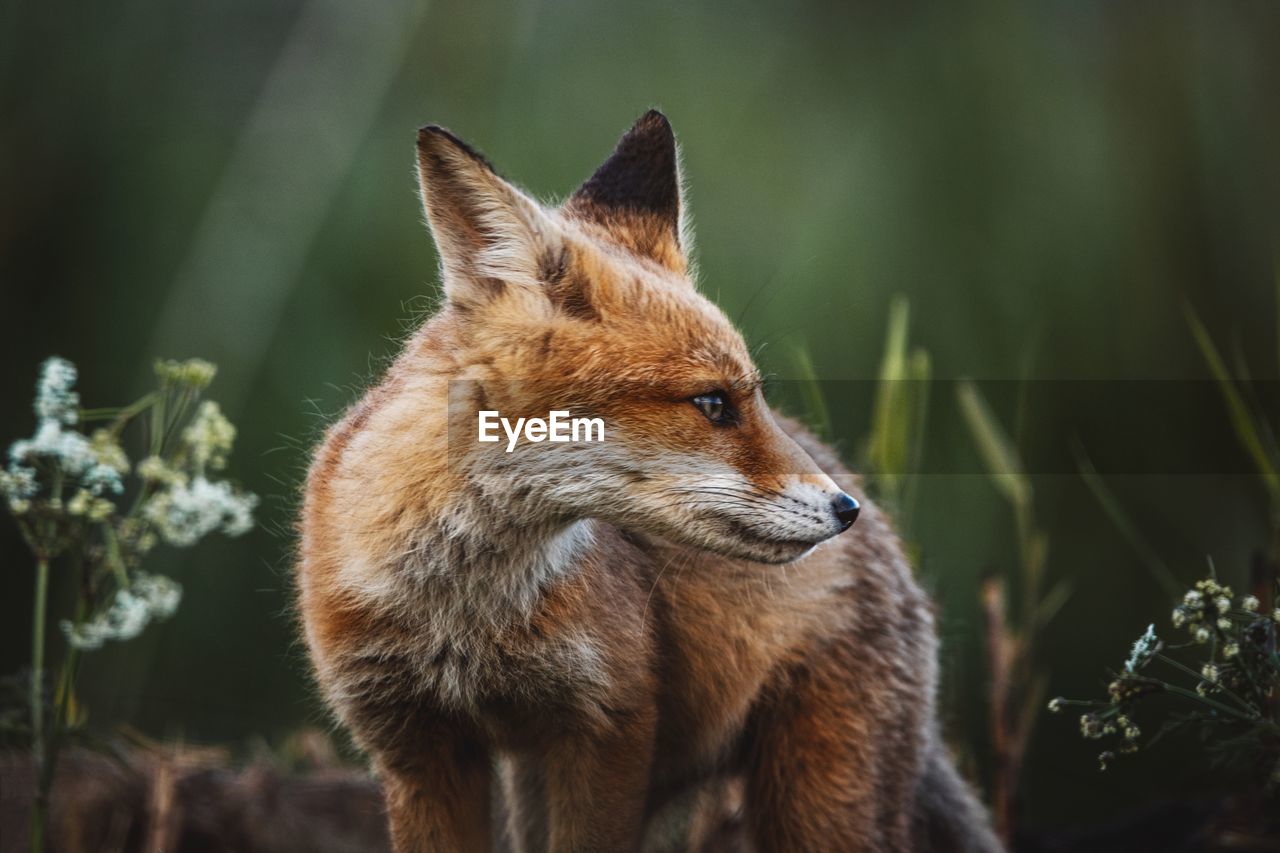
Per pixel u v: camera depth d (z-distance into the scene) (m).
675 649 4.99
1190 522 10.38
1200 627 4.30
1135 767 8.02
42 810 5.07
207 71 10.87
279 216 10.05
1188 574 10.05
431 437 4.32
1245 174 11.02
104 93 10.86
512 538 4.39
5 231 10.59
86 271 10.70
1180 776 7.63
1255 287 10.86
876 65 11.24
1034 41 11.21
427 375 4.39
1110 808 7.84
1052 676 9.75
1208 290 10.92
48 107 10.82
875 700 5.33
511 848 5.63
